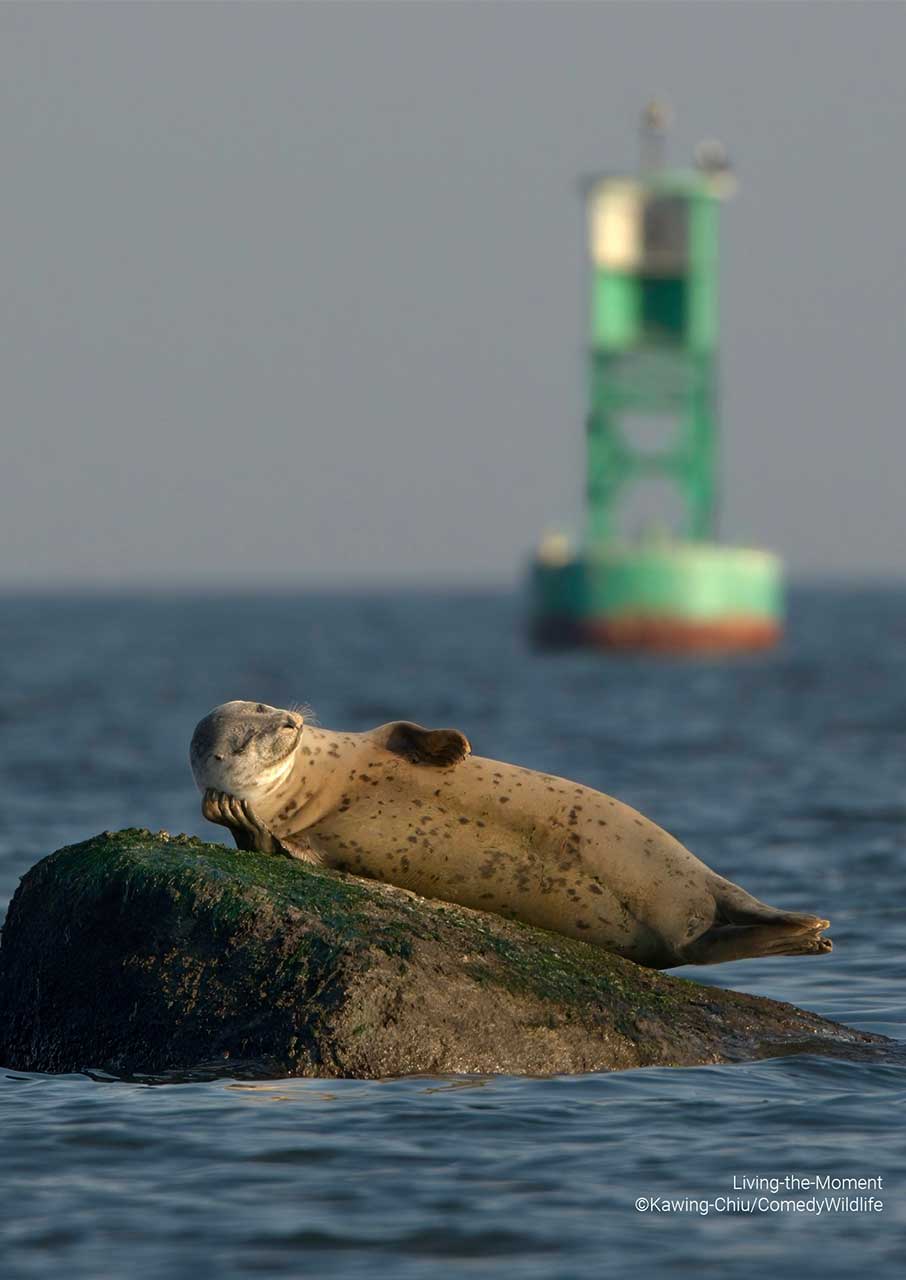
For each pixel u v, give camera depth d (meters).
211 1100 31.14
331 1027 32.69
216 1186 26.97
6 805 85.25
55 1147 28.81
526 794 37.72
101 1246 24.55
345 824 37.16
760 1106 31.14
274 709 37.00
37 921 35.94
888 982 45.44
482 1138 29.17
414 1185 26.95
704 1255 24.16
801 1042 35.41
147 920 34.41
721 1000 36.25
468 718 150.50
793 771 103.12
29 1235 24.98
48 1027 35.03
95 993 34.59
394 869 37.16
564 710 162.62
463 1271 23.61
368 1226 25.28
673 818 81.12
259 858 35.97
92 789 92.81
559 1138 29.20
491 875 37.25
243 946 33.72
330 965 33.19
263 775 36.12
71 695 186.25
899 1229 25.11
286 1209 25.98
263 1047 32.84
